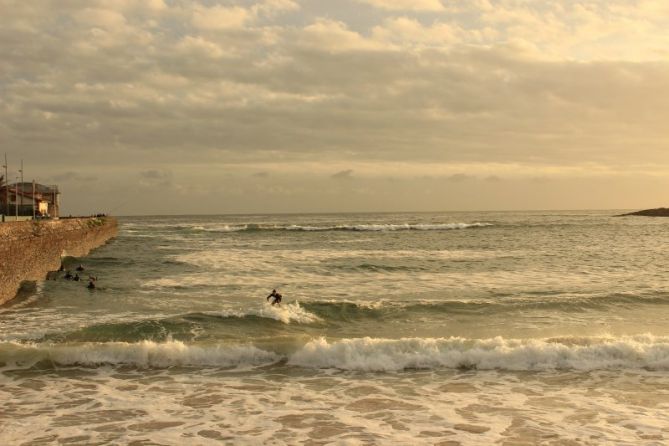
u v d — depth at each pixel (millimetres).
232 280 29266
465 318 19031
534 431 9406
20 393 11453
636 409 10469
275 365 13484
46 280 28406
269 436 9234
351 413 10320
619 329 17391
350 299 23344
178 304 22422
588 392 11469
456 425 9695
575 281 28484
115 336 16531
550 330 17281
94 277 29031
